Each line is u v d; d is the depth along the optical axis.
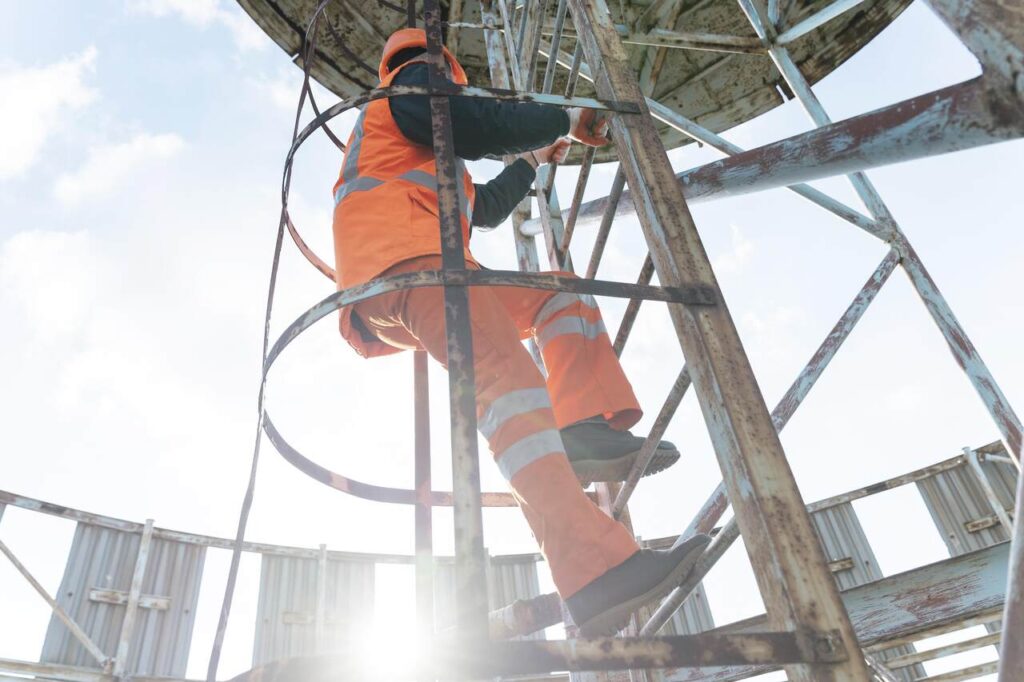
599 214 2.45
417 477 1.93
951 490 8.29
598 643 0.90
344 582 8.77
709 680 3.17
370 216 1.63
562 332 1.87
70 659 7.03
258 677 0.93
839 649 0.95
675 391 1.77
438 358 1.48
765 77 5.89
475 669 0.87
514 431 1.39
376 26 5.46
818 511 8.73
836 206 3.54
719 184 1.49
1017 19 0.71
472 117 1.69
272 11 5.21
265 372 1.49
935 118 0.89
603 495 2.61
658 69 6.11
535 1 3.33
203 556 8.27
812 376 2.77
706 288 1.30
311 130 1.59
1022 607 0.72
